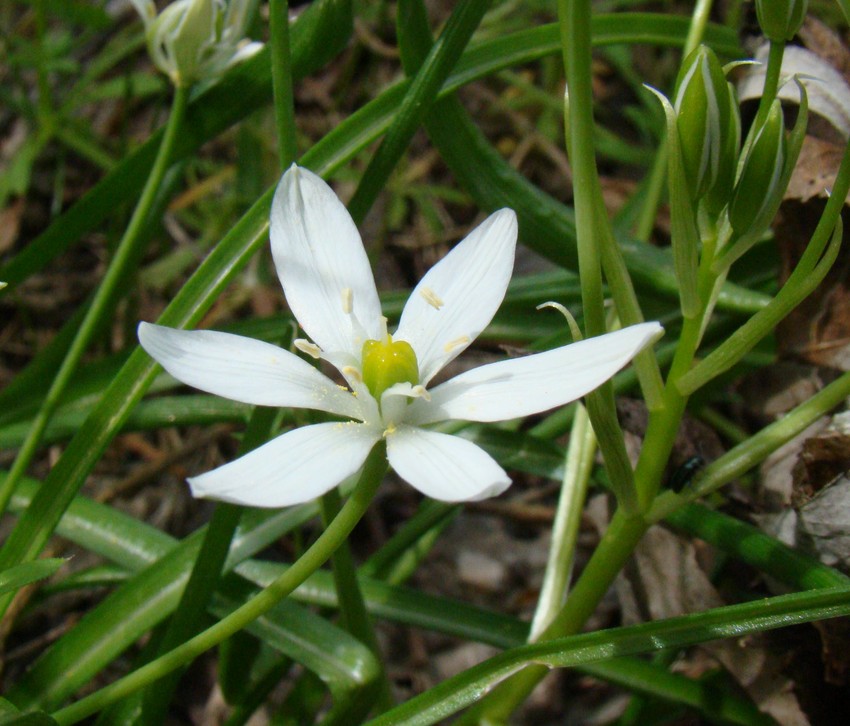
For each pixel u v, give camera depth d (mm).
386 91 102
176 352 65
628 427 104
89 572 106
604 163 186
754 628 70
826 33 109
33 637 125
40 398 124
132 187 122
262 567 100
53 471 87
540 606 93
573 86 64
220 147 186
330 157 99
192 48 102
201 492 55
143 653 91
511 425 117
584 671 93
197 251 167
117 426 88
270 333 123
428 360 71
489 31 183
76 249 173
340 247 74
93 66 170
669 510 76
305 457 62
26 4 195
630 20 121
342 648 87
